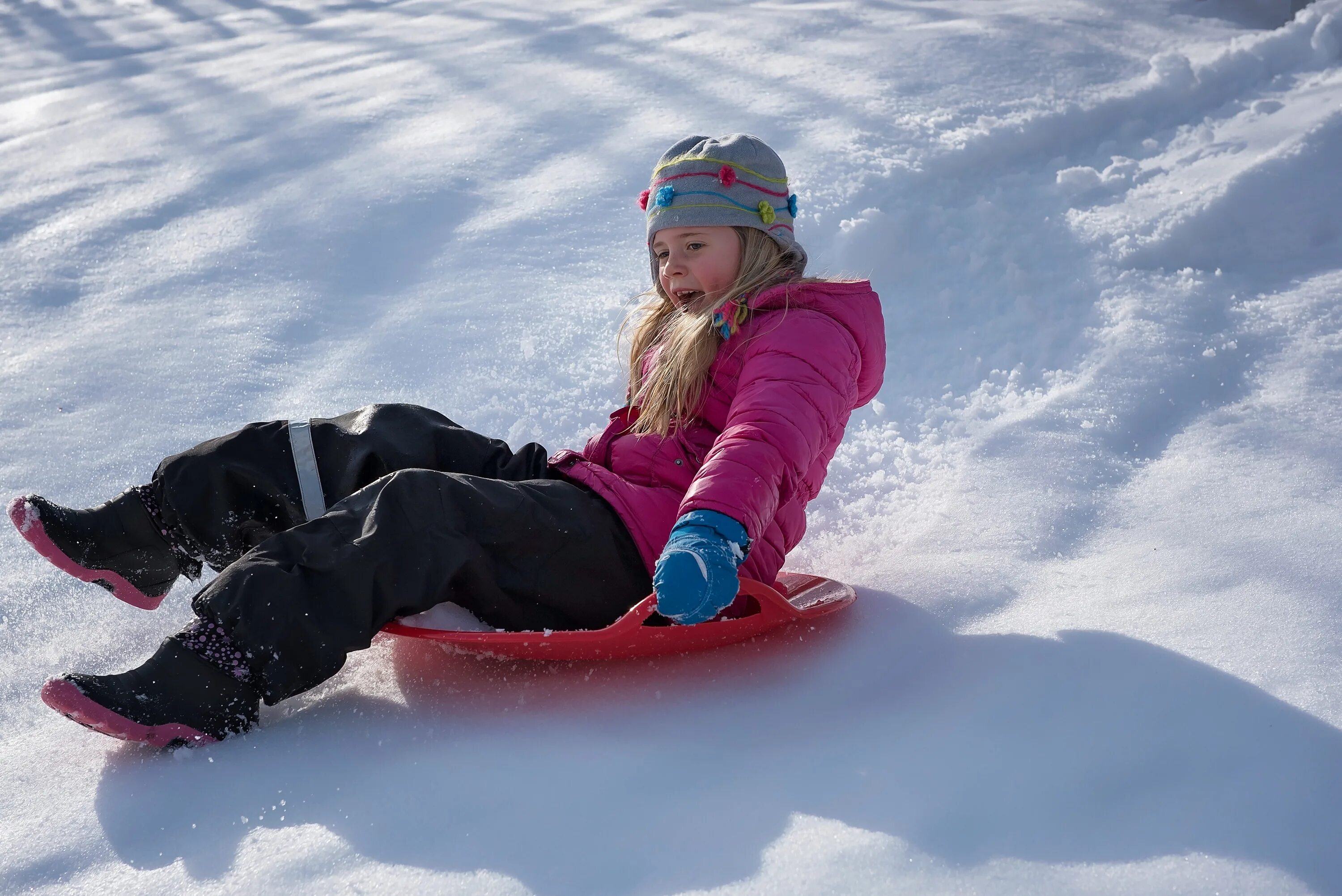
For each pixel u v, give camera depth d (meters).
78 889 1.12
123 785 1.30
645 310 1.94
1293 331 2.54
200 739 1.35
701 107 3.98
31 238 3.29
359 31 5.81
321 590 1.37
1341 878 1.01
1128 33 4.72
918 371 2.67
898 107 3.84
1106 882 1.02
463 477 1.50
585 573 1.55
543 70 4.55
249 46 5.85
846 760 1.26
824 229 3.10
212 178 3.66
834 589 1.69
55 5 7.78
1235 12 5.11
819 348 1.57
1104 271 2.90
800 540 1.84
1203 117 3.82
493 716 1.42
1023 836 1.09
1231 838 1.06
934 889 1.03
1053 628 1.51
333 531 1.41
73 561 1.54
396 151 3.78
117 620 1.76
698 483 1.41
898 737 1.29
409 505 1.43
